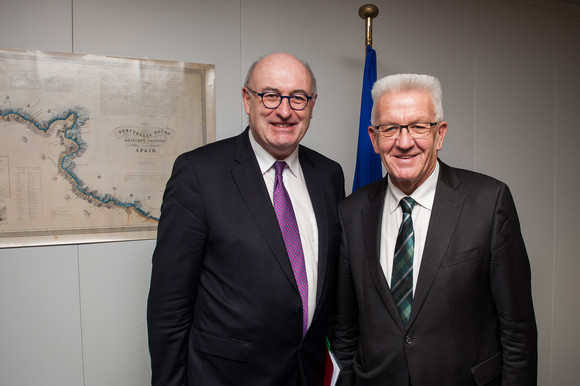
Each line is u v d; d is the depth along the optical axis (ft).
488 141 6.81
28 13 4.31
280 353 3.26
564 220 7.62
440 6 6.32
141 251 4.90
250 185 3.40
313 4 5.53
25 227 4.42
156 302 3.37
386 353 3.17
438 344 3.01
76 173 4.57
